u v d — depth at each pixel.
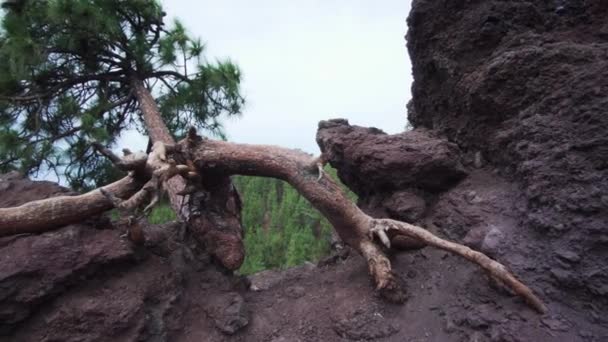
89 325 2.41
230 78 8.19
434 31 4.11
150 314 2.62
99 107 7.59
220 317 2.82
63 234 2.67
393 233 3.10
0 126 6.79
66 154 7.17
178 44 7.98
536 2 3.63
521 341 2.22
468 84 3.66
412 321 2.70
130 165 3.12
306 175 3.30
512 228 2.85
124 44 7.80
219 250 3.35
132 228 2.75
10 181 3.28
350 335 2.71
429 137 4.05
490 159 3.65
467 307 2.61
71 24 6.73
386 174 3.71
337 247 4.19
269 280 3.86
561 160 2.71
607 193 2.42
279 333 2.83
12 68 6.17
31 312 2.40
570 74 2.98
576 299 2.37
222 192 3.72
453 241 3.15
